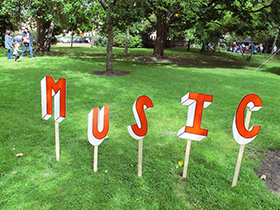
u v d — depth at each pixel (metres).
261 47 29.27
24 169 2.96
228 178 3.01
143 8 10.45
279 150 3.89
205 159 3.42
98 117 2.79
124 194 2.62
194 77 10.19
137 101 2.61
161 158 3.40
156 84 8.16
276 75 12.35
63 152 3.41
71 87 7.10
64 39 40.62
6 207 2.35
